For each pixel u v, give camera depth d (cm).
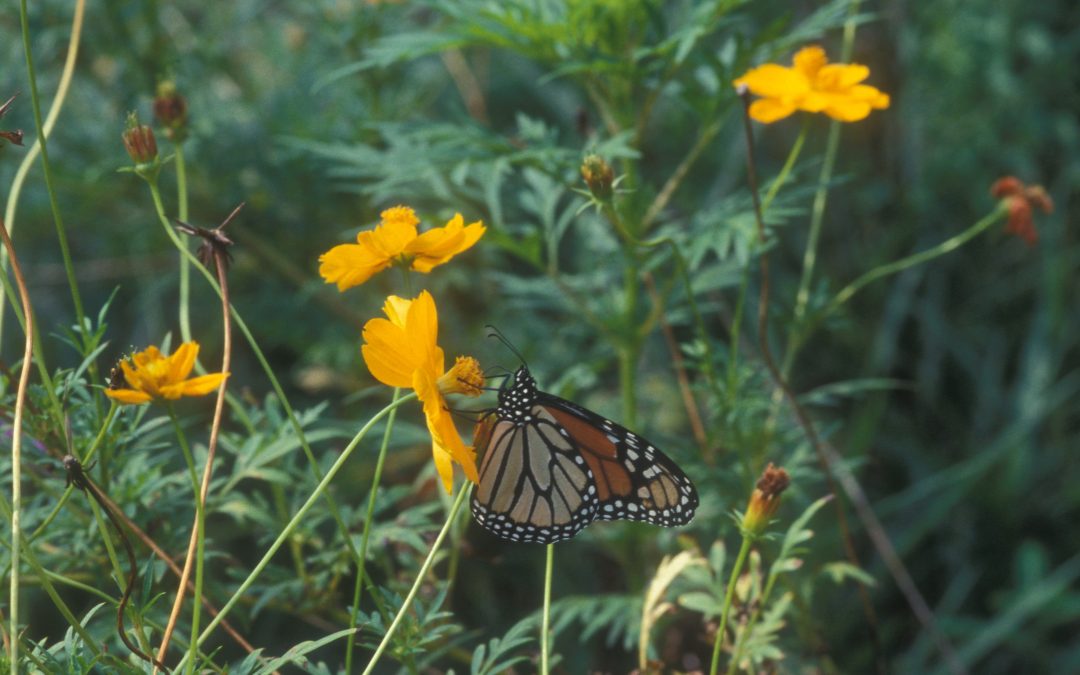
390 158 118
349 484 129
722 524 116
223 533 125
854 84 112
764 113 111
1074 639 137
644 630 110
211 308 140
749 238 114
